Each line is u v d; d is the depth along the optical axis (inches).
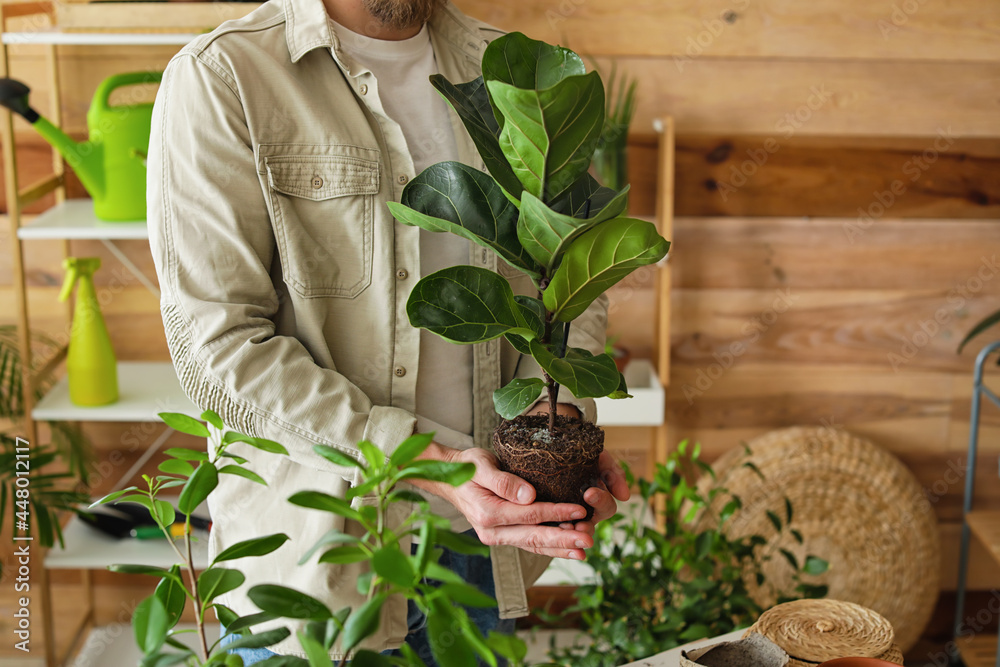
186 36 69.7
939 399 92.0
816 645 35.8
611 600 66.1
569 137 29.8
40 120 71.6
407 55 46.5
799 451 86.6
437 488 39.5
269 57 42.0
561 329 35.2
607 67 83.7
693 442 92.4
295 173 42.1
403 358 45.1
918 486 88.2
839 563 86.6
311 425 39.9
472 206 34.2
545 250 31.8
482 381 47.5
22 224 78.1
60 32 70.4
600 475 41.8
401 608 44.4
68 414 77.1
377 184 43.6
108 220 75.9
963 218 88.0
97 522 82.1
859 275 89.0
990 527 82.8
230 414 40.1
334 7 44.7
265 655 43.5
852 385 91.6
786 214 87.5
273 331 41.6
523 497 36.2
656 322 88.2
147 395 80.7
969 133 86.0
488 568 48.7
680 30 82.9
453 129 47.0
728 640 39.6
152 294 87.2
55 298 87.0
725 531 85.5
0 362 84.3
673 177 86.4
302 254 42.5
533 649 89.7
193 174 40.1
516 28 82.1
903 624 87.5
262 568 43.9
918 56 84.0
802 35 83.4
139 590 91.7
